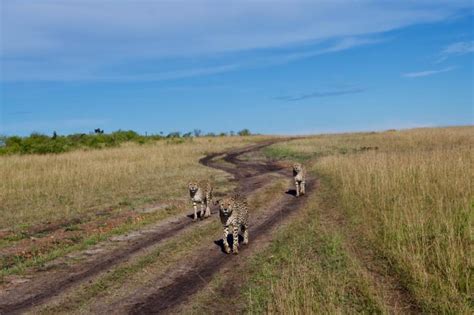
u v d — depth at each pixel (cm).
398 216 1227
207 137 7238
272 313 767
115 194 2130
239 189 2259
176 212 1755
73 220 1648
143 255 1197
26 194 2102
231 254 1176
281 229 1393
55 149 4409
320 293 829
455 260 882
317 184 2258
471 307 746
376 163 2083
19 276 1078
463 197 1253
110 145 5241
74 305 892
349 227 1319
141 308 868
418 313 761
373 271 959
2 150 4253
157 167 3073
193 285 974
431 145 4119
